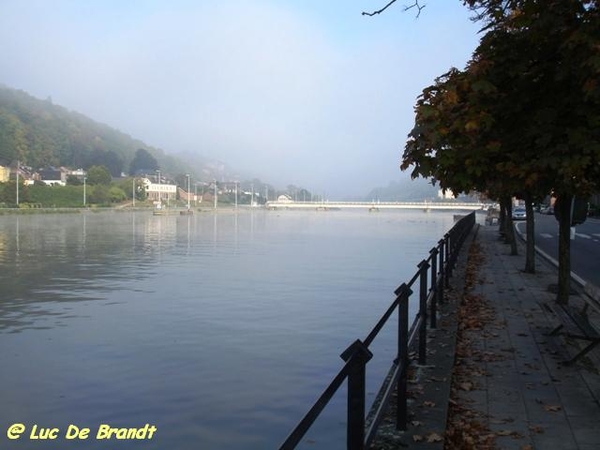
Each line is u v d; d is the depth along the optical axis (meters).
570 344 8.95
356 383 3.51
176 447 9.12
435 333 9.23
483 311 11.74
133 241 60.88
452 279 15.16
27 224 94.00
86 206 164.38
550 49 5.58
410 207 196.00
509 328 10.20
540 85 5.76
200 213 178.00
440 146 5.70
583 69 4.98
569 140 5.24
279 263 38.19
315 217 156.25
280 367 13.27
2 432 9.76
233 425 9.93
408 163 6.00
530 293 14.09
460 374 7.56
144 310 21.17
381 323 4.10
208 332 17.09
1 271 34.62
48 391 11.91
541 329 10.05
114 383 12.38
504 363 8.05
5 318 19.89
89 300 23.83
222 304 22.16
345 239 63.84
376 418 4.22
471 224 38.41
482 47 5.82
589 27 4.90
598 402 6.50
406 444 5.11
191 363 13.74
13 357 14.58
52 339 16.62
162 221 113.56
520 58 5.68
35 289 27.17
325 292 25.03
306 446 8.57
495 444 5.39
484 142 5.77
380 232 78.81
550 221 61.41
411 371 7.20
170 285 27.89
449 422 5.89
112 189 180.88
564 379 7.34
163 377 12.71
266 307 21.31
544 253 26.55
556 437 5.55
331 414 10.04
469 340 9.32
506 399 6.62
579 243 33.16
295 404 10.91
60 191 162.25
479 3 6.49
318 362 13.69
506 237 29.66
